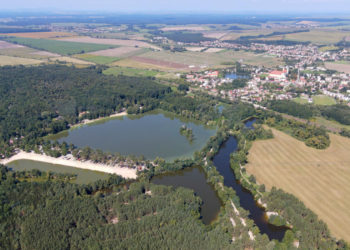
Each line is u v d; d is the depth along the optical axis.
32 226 165.00
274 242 157.38
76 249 153.50
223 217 177.25
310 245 156.50
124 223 168.12
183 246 152.88
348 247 154.88
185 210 182.38
